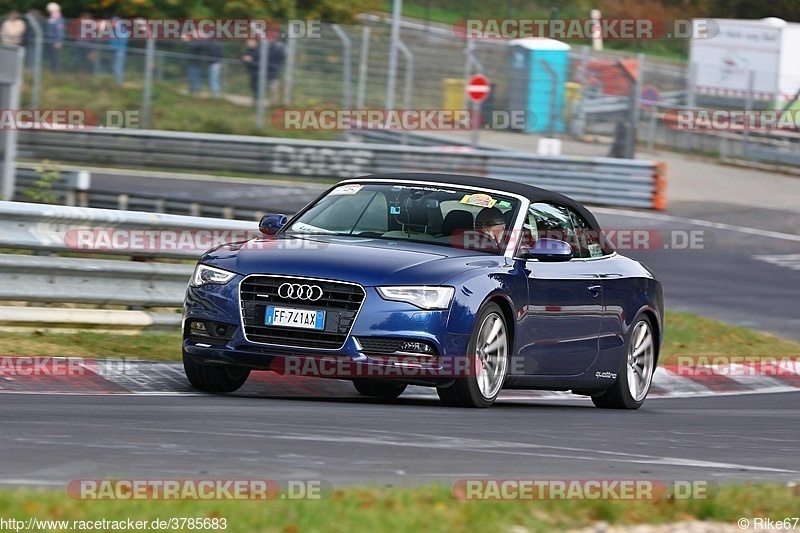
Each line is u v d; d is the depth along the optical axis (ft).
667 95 430.20
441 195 104.42
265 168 308.60
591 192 296.71
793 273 234.17
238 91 337.72
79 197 236.43
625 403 115.34
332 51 342.64
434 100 346.13
